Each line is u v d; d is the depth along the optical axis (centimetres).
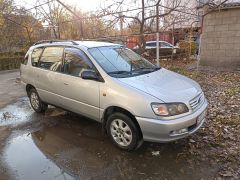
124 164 366
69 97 479
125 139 394
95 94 420
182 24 1289
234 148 398
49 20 1590
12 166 374
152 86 387
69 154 401
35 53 583
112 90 395
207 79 941
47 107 612
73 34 1405
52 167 367
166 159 374
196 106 387
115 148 412
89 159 384
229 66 1202
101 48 480
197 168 349
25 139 466
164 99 357
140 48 935
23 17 1655
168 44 1681
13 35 1738
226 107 593
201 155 381
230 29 1166
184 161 367
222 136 438
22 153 412
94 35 1138
